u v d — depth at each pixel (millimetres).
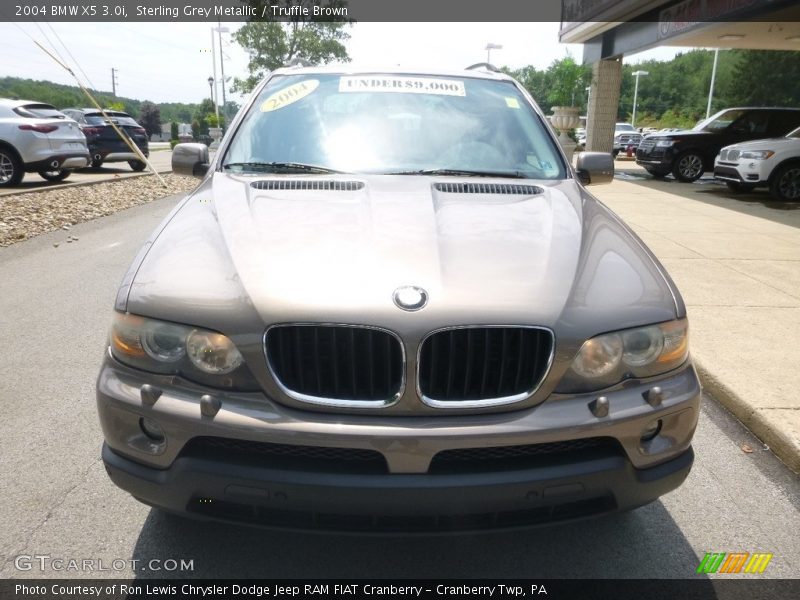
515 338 1924
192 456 1922
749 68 62438
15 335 4469
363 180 2818
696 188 14039
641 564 2342
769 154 11648
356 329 1872
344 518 1929
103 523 2494
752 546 2449
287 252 2111
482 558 2357
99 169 17875
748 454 3100
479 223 2375
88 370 3900
